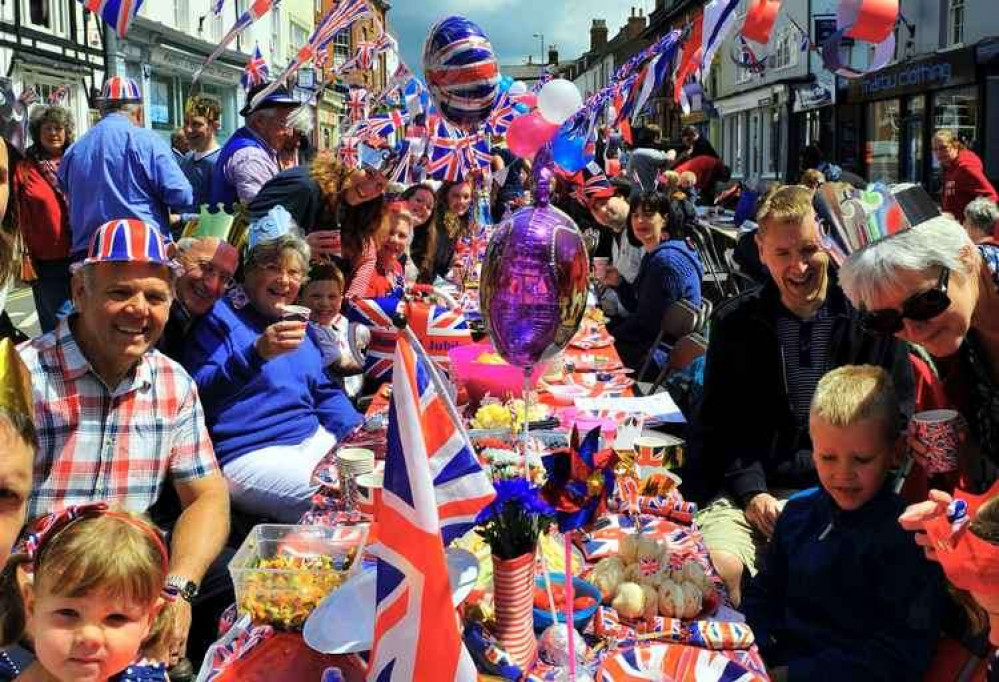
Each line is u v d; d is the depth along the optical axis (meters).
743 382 3.24
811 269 3.06
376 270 5.60
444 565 1.62
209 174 7.32
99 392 2.62
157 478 2.74
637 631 2.05
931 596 2.17
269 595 2.07
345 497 2.70
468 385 3.57
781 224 3.05
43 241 6.26
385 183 5.16
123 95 5.78
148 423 2.70
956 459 2.28
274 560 2.21
